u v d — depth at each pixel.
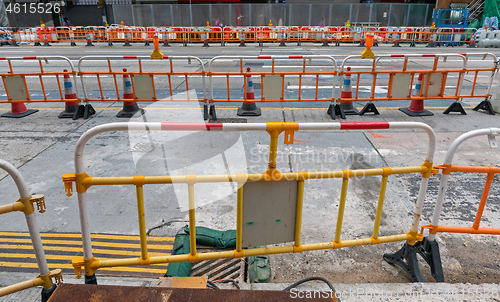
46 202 4.02
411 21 24.81
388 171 2.52
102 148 5.60
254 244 2.48
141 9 25.36
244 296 2.18
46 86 10.27
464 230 2.86
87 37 22.28
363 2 25.31
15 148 5.65
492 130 2.54
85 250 2.39
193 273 2.99
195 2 25.03
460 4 23.98
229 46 22.16
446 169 2.61
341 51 18.33
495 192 4.27
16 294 2.68
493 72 7.29
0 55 16.27
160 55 6.94
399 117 7.40
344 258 3.14
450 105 7.66
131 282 2.83
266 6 24.78
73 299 2.11
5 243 3.32
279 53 17.27
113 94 9.38
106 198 4.10
